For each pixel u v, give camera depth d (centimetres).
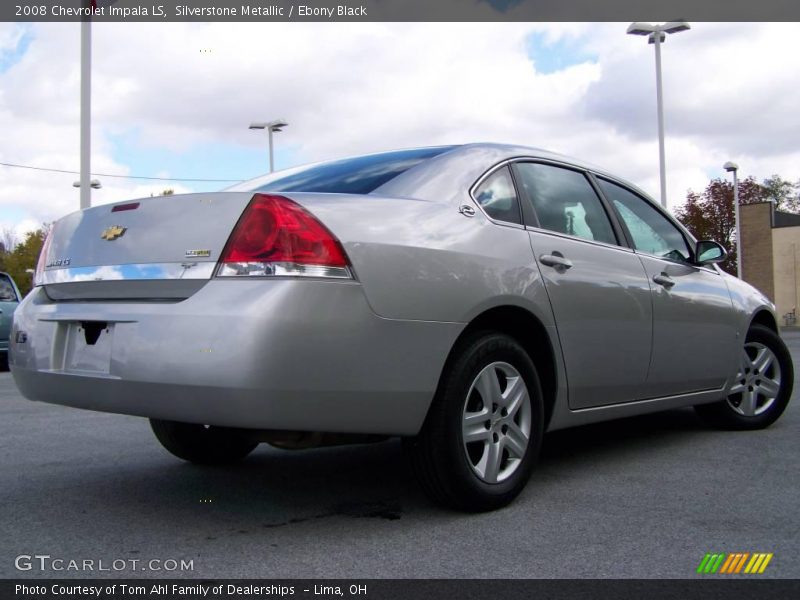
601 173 452
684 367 461
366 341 290
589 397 394
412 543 297
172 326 283
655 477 401
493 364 335
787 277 4284
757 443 491
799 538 303
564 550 289
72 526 321
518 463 347
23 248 4488
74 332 324
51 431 546
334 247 288
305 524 322
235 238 287
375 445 493
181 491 377
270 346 271
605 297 397
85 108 1716
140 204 319
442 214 334
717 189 4566
